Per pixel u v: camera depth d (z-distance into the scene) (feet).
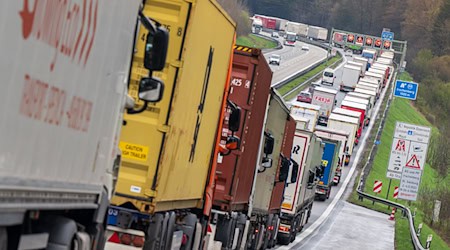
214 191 137.39
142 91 79.10
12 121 52.08
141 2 77.10
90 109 66.85
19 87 52.11
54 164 60.59
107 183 76.33
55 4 55.16
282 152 211.82
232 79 144.46
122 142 95.45
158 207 99.86
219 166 144.05
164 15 96.17
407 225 381.40
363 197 469.98
